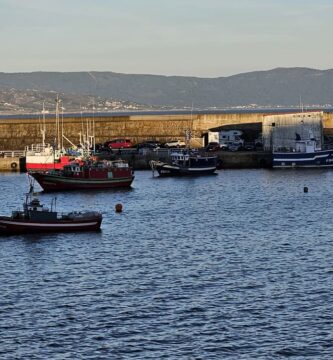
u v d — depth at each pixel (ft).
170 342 184.85
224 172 574.97
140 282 234.99
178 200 428.56
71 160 549.95
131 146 634.84
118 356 177.27
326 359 174.91
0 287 230.68
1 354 178.60
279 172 568.82
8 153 610.65
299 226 334.24
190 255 273.13
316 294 219.00
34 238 305.32
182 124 649.61
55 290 226.79
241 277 239.50
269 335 188.44
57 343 184.55
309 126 595.88
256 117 652.48
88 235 313.12
